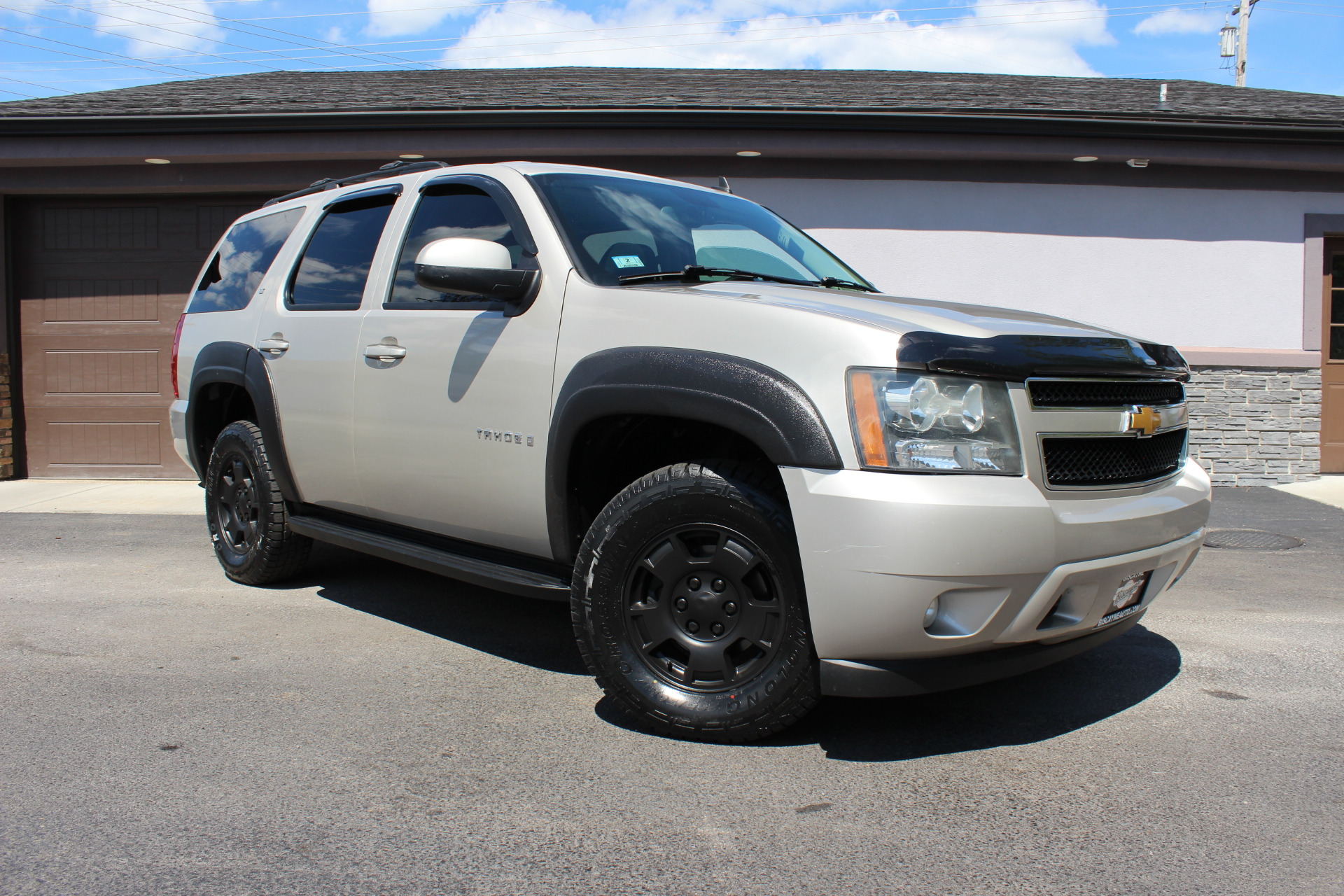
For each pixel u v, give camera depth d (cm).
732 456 288
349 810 230
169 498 761
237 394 458
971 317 274
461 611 419
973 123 772
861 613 234
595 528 280
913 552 228
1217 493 794
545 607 428
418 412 337
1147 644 374
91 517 673
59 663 339
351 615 409
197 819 224
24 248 866
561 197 328
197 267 856
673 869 204
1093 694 316
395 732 279
